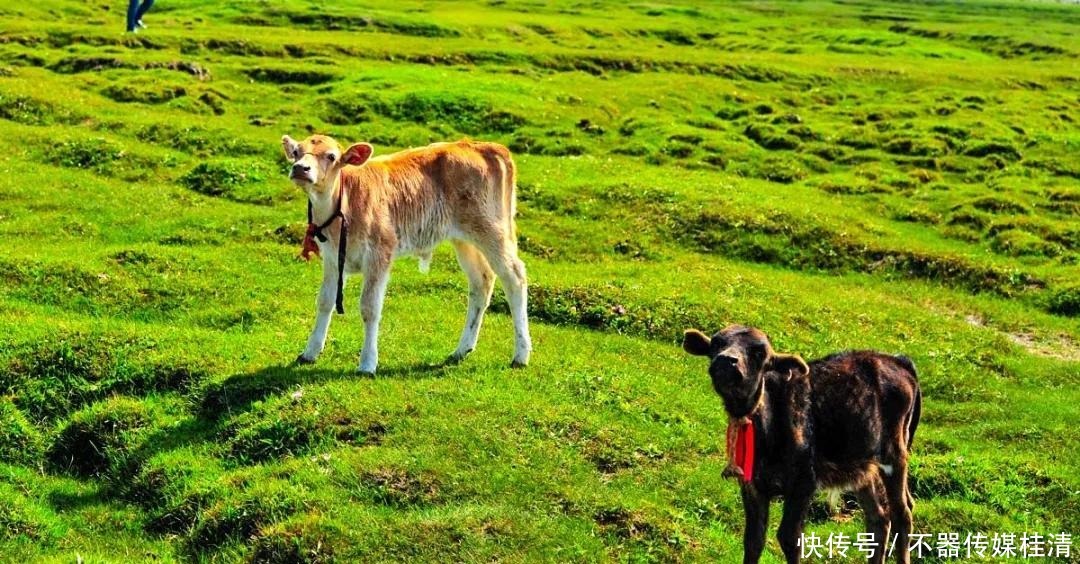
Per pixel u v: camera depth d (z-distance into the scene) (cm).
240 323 1823
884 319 2103
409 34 6669
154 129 3328
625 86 4741
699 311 1984
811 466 959
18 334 1570
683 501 1242
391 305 1970
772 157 3616
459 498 1185
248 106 3972
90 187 2677
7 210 2453
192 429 1392
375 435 1303
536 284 2075
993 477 1387
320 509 1158
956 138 3916
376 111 3912
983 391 1798
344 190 1420
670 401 1502
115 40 5106
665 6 10331
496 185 1547
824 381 983
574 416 1370
